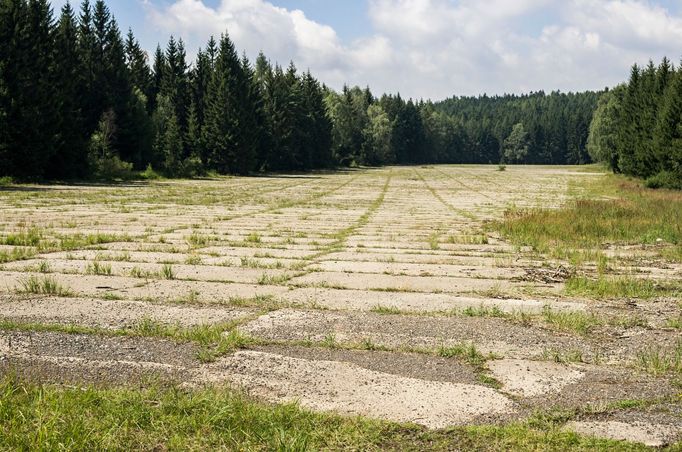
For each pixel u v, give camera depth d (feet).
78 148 144.56
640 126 192.34
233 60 216.95
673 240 53.62
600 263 40.93
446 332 23.48
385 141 418.51
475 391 17.28
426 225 68.13
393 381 17.99
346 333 23.06
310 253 44.73
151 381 17.26
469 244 51.90
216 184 154.81
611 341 22.65
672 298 30.48
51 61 140.77
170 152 183.62
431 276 36.17
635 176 196.75
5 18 126.82
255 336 22.31
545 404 16.34
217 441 13.50
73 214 70.79
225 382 17.44
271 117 248.52
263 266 38.09
